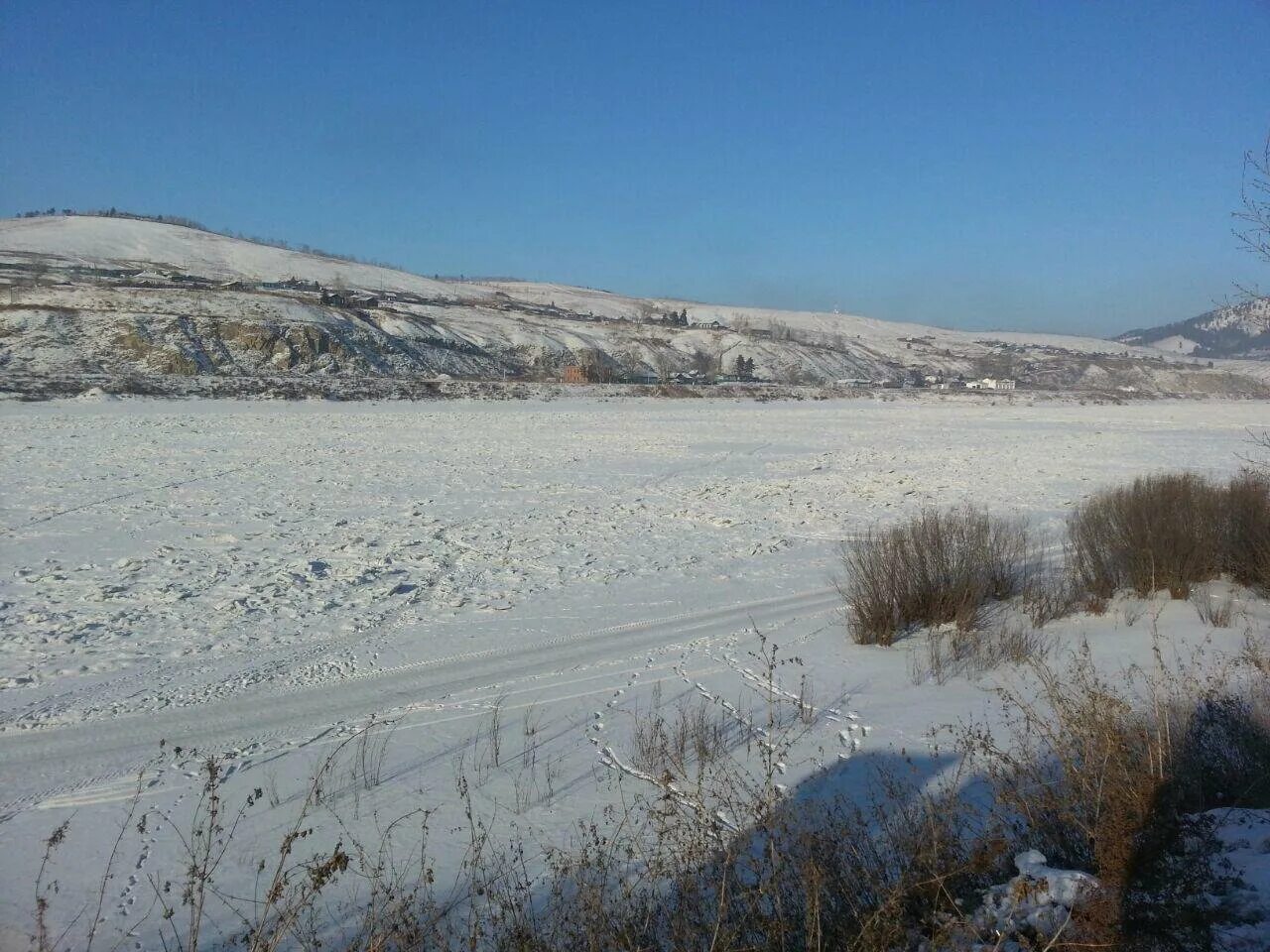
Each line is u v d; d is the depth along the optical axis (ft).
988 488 85.10
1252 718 22.76
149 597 43.96
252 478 85.20
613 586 47.55
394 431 133.59
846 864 16.72
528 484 85.25
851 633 37.93
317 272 566.77
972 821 19.71
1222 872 16.25
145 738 27.12
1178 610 40.19
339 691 31.37
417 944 15.55
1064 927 13.79
